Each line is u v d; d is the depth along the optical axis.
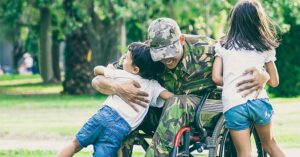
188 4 24.09
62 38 39.53
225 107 7.37
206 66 7.49
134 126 7.53
